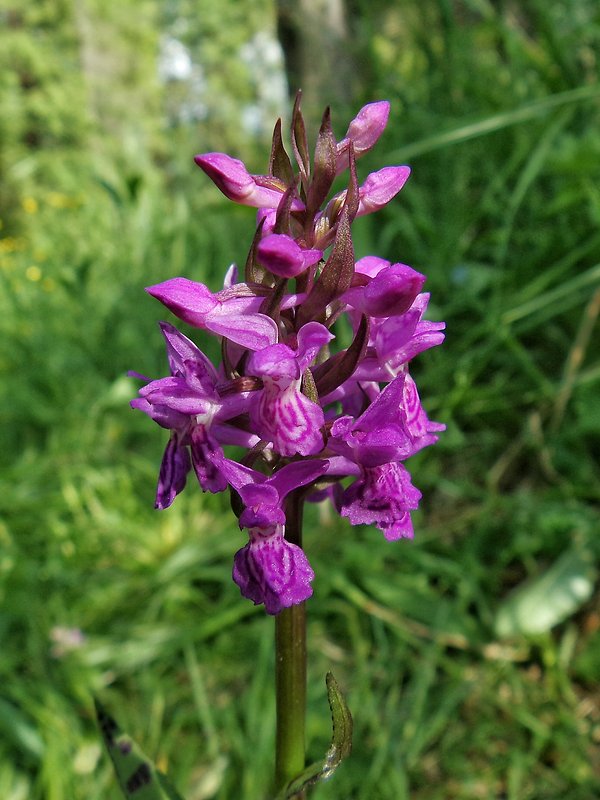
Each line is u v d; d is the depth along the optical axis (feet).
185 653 0.58
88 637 0.60
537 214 0.69
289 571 0.26
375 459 0.27
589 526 0.55
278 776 0.28
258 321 0.26
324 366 0.27
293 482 0.26
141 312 0.90
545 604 0.52
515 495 0.61
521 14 0.88
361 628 0.56
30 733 0.52
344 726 0.25
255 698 0.51
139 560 0.66
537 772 0.47
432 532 0.60
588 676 0.51
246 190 0.27
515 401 0.64
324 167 0.26
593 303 0.60
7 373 0.93
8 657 0.59
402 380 0.26
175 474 0.28
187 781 0.49
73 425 0.82
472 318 0.70
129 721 0.54
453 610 0.54
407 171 0.29
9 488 0.74
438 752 0.49
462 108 0.79
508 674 0.51
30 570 0.65
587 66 0.75
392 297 0.26
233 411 0.27
